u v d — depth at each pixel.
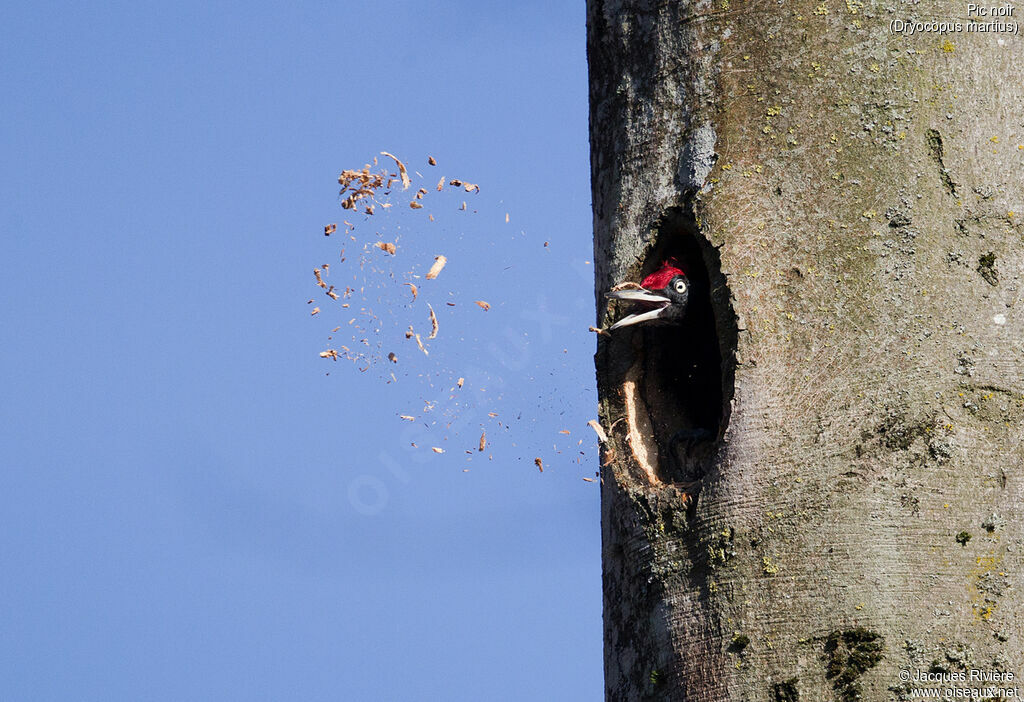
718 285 6.78
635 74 7.43
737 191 6.87
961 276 6.57
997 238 6.64
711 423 7.54
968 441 6.36
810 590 6.21
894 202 6.67
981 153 6.75
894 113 6.78
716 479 6.54
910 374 6.44
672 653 6.44
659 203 7.19
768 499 6.39
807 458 6.39
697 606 6.43
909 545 6.21
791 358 6.56
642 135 7.34
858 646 6.08
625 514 6.91
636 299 7.31
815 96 6.88
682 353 7.62
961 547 6.23
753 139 6.93
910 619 6.11
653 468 7.15
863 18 6.94
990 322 6.52
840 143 6.79
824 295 6.61
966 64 6.86
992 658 6.07
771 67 7.00
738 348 6.62
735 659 6.23
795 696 6.09
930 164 6.72
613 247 7.42
